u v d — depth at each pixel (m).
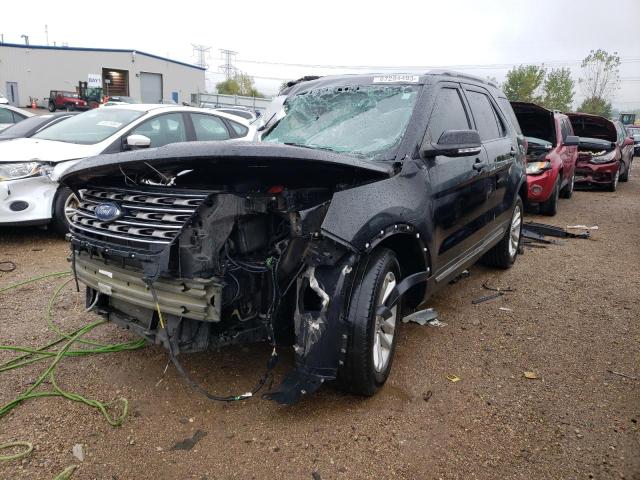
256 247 3.14
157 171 3.02
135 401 3.28
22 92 52.09
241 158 2.78
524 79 52.44
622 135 15.02
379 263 3.21
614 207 11.01
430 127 3.88
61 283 5.31
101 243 3.14
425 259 3.69
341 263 3.04
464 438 2.98
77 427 3.02
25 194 6.32
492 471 2.72
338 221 2.99
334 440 2.94
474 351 4.03
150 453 2.82
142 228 2.98
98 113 7.71
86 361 3.76
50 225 7.02
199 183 3.08
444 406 3.29
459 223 4.24
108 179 3.34
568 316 4.76
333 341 2.99
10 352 3.86
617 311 4.89
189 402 3.28
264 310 3.17
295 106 4.58
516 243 6.35
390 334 3.51
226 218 2.94
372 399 3.34
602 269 6.28
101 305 3.53
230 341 3.08
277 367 3.69
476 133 3.86
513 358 3.93
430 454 2.84
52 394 3.32
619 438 2.98
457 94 4.56
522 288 5.52
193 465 2.74
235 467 2.73
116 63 53.88
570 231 8.44
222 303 2.97
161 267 2.86
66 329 4.24
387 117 3.95
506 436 3.00
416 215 3.48
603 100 52.38
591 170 13.16
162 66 56.88
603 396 3.42
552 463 2.78
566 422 3.13
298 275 3.08
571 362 3.88
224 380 3.52
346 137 3.94
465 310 4.88
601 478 2.67
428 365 3.80
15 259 6.10
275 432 3.01
